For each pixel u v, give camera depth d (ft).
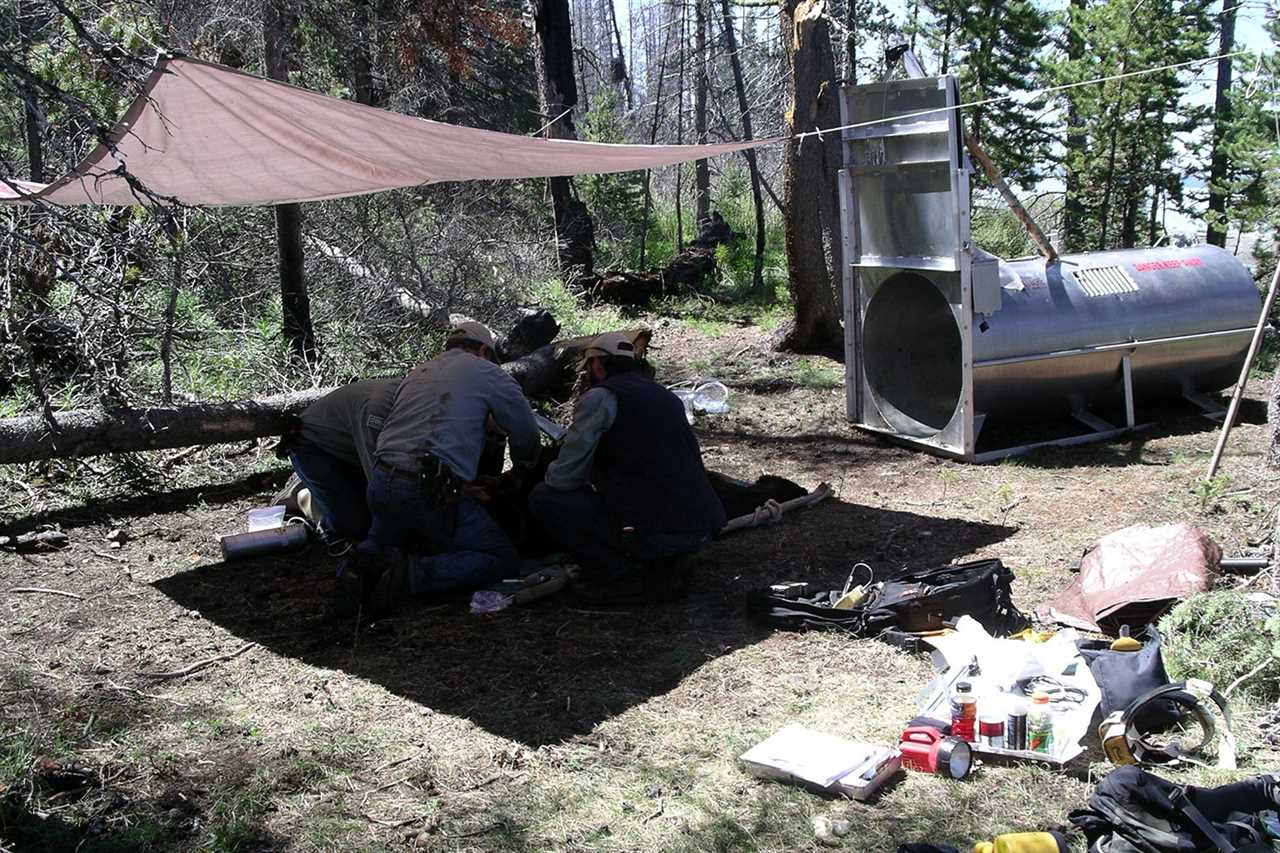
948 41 61.31
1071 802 11.38
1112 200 59.06
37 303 25.39
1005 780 11.91
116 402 23.76
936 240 25.75
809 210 40.06
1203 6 53.78
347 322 36.06
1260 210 46.55
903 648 15.43
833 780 11.73
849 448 28.04
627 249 72.43
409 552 18.17
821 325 40.93
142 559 20.43
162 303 31.35
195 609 17.87
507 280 47.09
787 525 21.71
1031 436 28.25
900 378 29.19
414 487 17.42
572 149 22.07
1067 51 62.69
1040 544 19.90
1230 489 21.70
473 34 59.16
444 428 17.66
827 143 39.78
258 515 21.98
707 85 78.89
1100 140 55.88
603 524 17.58
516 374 31.53
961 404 25.99
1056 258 27.91
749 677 14.83
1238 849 9.55
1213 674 13.53
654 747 12.97
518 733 13.41
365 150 21.77
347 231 41.83
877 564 19.25
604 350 17.80
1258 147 44.62
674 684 14.70
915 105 25.54
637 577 18.03
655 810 11.60
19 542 20.97
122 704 14.40
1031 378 26.66
